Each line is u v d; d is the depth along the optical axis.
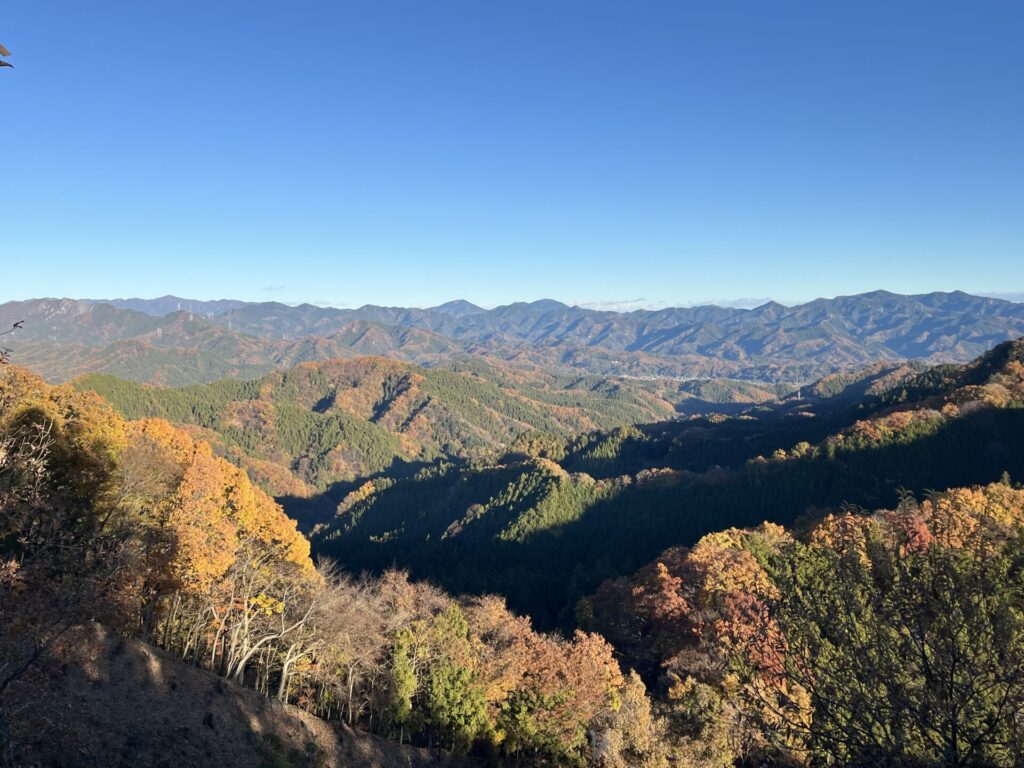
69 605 17.75
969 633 7.88
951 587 8.23
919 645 8.11
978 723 7.70
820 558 9.70
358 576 99.69
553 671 42.53
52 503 21.75
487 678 41.59
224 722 30.83
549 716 40.81
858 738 8.09
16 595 16.42
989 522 10.95
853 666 8.30
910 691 7.92
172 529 36.19
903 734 7.80
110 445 41.38
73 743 21.83
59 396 42.81
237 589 40.34
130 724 25.98
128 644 32.03
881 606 8.55
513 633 46.38
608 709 40.31
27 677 21.62
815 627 9.05
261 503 56.25
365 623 40.50
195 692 32.12
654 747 34.97
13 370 34.25
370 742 38.44
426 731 43.81
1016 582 8.41
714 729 34.16
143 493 39.47
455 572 96.12
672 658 51.66
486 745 41.59
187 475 41.78
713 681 42.34
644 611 61.84
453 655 41.53
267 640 40.81
